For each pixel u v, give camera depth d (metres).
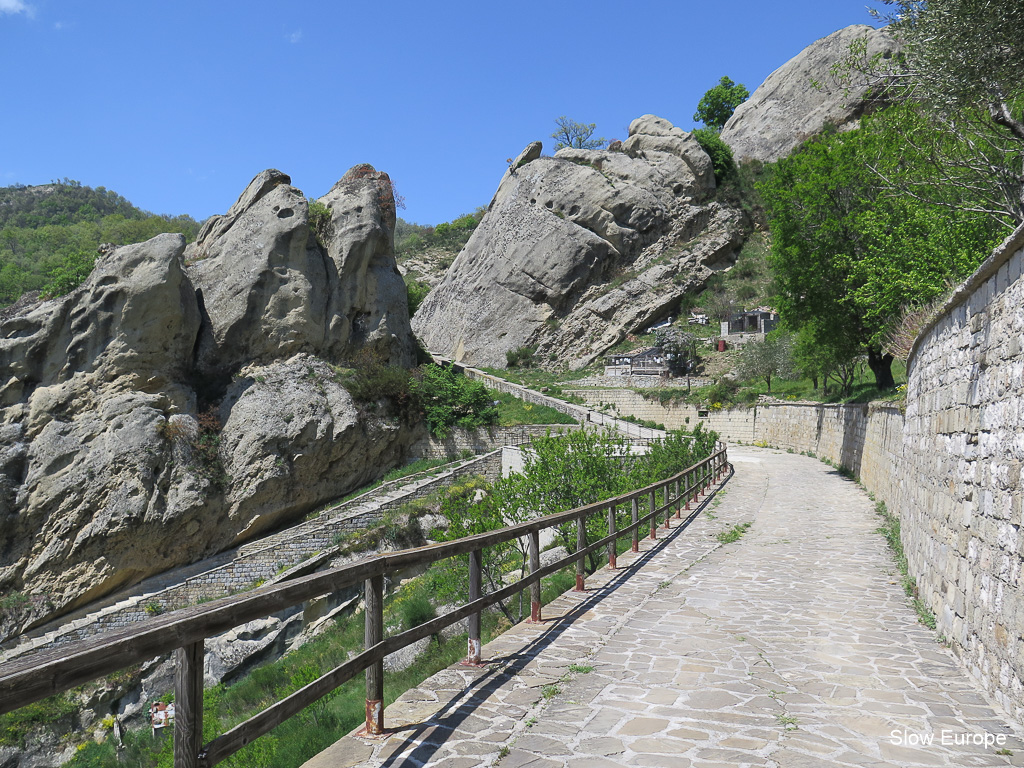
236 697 16.41
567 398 53.78
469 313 75.06
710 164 73.75
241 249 38.50
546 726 4.45
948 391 6.93
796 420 37.53
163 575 30.38
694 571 9.94
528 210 74.31
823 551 11.62
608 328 67.44
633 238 71.25
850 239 25.69
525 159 81.88
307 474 34.97
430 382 42.09
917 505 8.82
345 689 11.05
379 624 4.28
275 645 22.00
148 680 20.45
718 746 4.18
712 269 70.81
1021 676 4.49
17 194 143.50
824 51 79.31
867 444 21.28
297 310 38.53
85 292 32.31
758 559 10.90
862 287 22.16
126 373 32.19
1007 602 4.79
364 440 37.53
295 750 7.80
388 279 44.56
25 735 18.55
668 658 5.98
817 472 26.50
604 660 5.89
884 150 16.41
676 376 56.59
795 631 6.93
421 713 4.64
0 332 31.41
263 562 28.94
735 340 59.44
